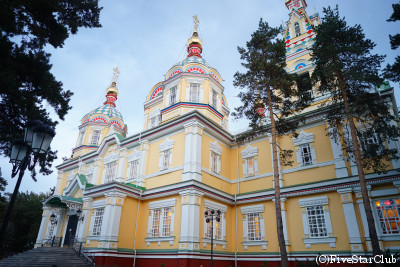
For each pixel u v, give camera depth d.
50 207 30.66
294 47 29.08
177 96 27.39
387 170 16.33
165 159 23.61
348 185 18.34
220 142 25.05
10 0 11.38
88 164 31.86
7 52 11.51
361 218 17.48
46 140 8.34
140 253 21.03
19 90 12.38
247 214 22.56
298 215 20.16
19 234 39.62
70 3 13.52
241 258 21.28
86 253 20.83
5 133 12.80
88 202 23.53
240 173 24.58
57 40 13.09
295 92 17.72
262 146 24.08
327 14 17.66
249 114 17.92
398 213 16.78
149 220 21.86
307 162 21.38
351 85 16.48
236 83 18.00
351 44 16.72
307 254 18.66
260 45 18.31
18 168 8.39
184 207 19.67
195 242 18.67
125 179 25.64
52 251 21.92
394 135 15.50
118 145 27.55
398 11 13.69
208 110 26.41
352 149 17.78
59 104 13.80
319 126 21.64
